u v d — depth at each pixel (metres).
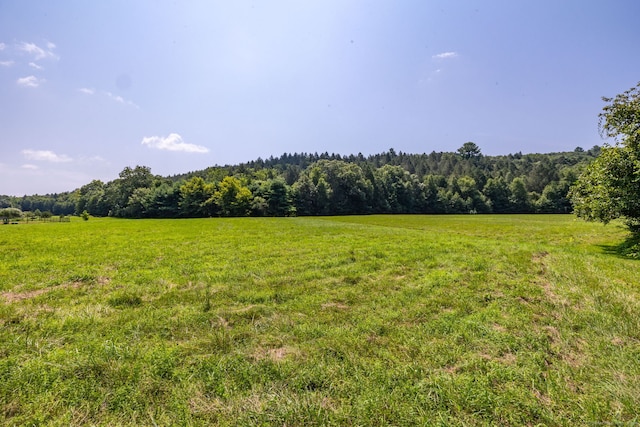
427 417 3.40
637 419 3.35
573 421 3.38
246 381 4.14
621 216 15.38
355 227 33.16
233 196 77.69
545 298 7.65
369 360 4.68
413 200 98.12
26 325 6.03
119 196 97.38
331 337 5.52
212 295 8.20
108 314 6.79
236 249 16.39
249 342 5.40
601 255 13.94
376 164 148.75
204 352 4.97
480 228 36.00
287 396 3.80
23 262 12.87
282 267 11.59
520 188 98.94
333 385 4.02
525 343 5.23
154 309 7.10
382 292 8.38
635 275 9.68
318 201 86.12
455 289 8.46
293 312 6.93
